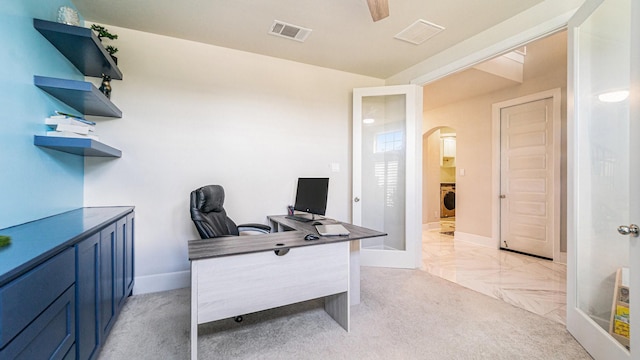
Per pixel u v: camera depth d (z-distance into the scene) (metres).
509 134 4.28
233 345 1.83
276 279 1.74
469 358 1.70
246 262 1.65
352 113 3.71
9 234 1.34
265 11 2.36
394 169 3.67
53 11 1.95
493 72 3.66
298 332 1.99
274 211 3.24
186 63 2.83
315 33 2.72
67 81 1.79
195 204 2.08
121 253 2.11
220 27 2.60
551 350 1.78
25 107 1.61
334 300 2.16
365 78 3.82
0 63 1.41
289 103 3.34
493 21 2.52
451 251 4.25
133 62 2.64
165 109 2.75
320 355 1.72
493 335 1.94
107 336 1.79
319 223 2.65
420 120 3.48
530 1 2.23
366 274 3.20
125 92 2.61
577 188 1.91
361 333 1.97
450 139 7.69
